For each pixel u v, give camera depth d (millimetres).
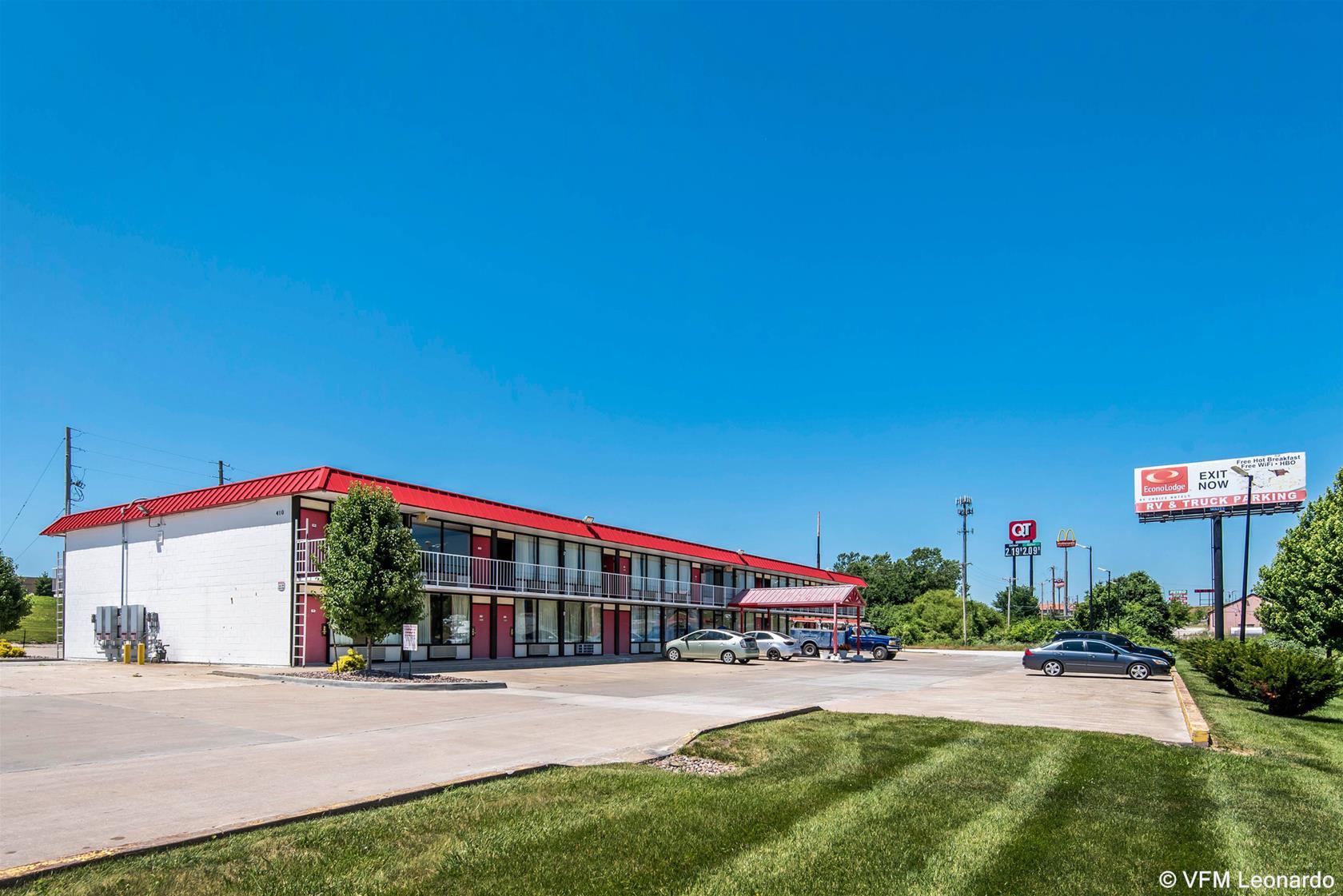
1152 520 67938
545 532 35844
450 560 30859
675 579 48031
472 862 6297
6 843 6637
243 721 14023
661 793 8633
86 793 8453
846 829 7527
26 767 9812
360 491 22672
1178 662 43594
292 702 16984
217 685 20156
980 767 10625
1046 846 7219
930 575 107500
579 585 38500
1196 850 7230
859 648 45562
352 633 22359
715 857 6672
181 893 5523
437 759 10719
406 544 22828
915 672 32656
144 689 18984
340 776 9508
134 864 5992
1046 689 24625
